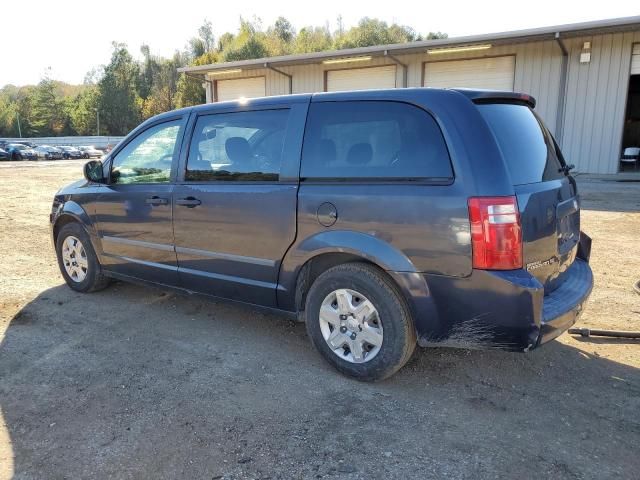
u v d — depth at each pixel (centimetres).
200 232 384
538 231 285
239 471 238
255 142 358
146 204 418
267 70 2117
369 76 1902
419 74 1803
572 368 339
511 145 293
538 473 235
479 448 254
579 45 1533
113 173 455
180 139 403
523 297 264
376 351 310
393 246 293
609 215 902
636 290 478
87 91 8850
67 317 438
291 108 346
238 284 369
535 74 1612
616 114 1514
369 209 299
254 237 353
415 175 289
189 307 462
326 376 330
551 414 285
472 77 1719
